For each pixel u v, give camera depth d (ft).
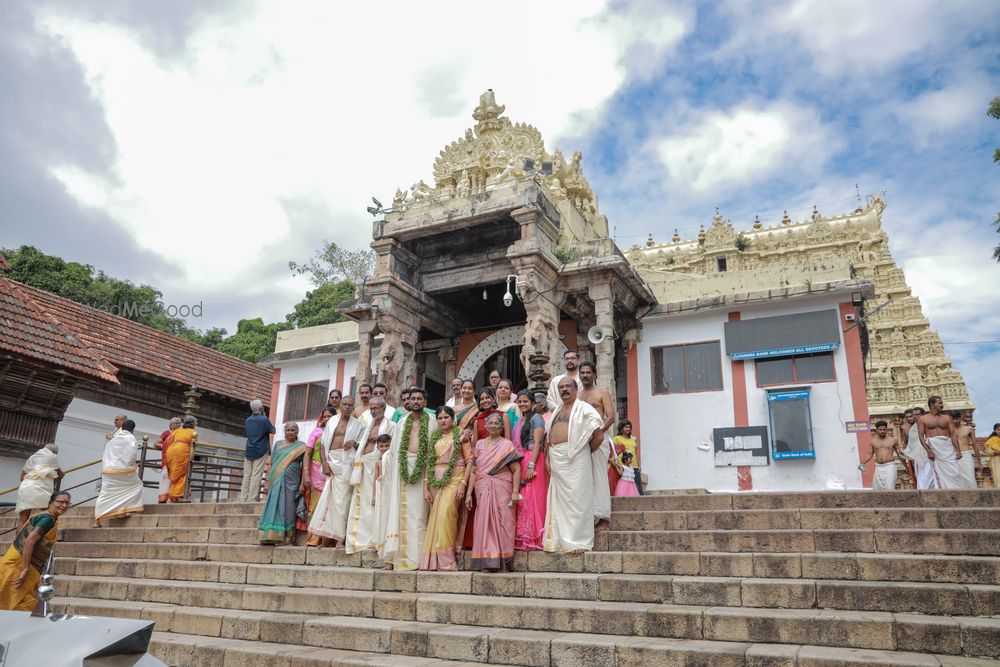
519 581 20.81
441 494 23.34
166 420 62.23
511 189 47.60
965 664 13.56
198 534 30.22
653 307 50.21
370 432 26.55
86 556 30.83
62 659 7.06
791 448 43.88
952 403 100.37
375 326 49.65
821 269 46.98
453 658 17.25
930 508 21.47
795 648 15.38
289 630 19.57
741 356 46.78
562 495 22.16
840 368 44.27
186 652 19.01
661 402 48.49
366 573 23.11
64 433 53.31
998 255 40.37
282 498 27.66
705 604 18.47
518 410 25.44
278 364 64.95
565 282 46.88
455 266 52.21
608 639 16.71
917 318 110.52
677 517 23.94
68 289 96.84
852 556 18.95
